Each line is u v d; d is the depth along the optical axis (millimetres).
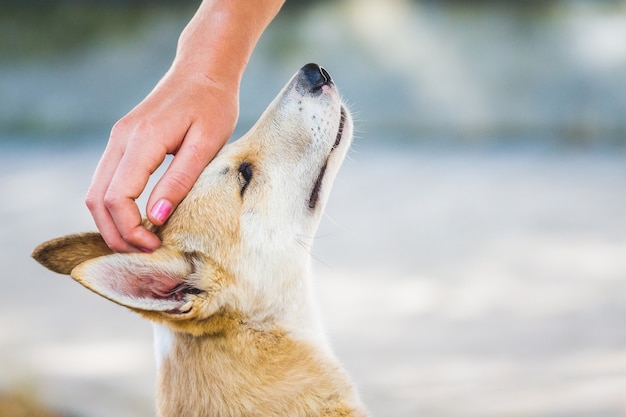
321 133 5211
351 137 5395
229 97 4266
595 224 13711
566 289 10875
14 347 9672
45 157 21359
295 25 25453
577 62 22938
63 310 10969
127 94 25016
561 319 9914
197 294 4715
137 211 4031
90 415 7898
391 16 25562
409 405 7844
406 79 23375
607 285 10930
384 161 19672
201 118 4160
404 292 11086
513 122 21656
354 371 8656
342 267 12203
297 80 5320
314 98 5246
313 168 5195
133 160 4016
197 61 4277
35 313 10859
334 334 9742
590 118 21219
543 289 10922
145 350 9609
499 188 16516
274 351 4891
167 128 4086
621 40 23562
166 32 26766
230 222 4875
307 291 5152
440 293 10992
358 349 9273
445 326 9898
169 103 4148
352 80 23531
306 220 5152
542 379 8305
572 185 16547
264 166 5062
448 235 13547
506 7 25109
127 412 7988
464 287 11164
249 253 4902
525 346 9148
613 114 21297
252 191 4996
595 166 18250
